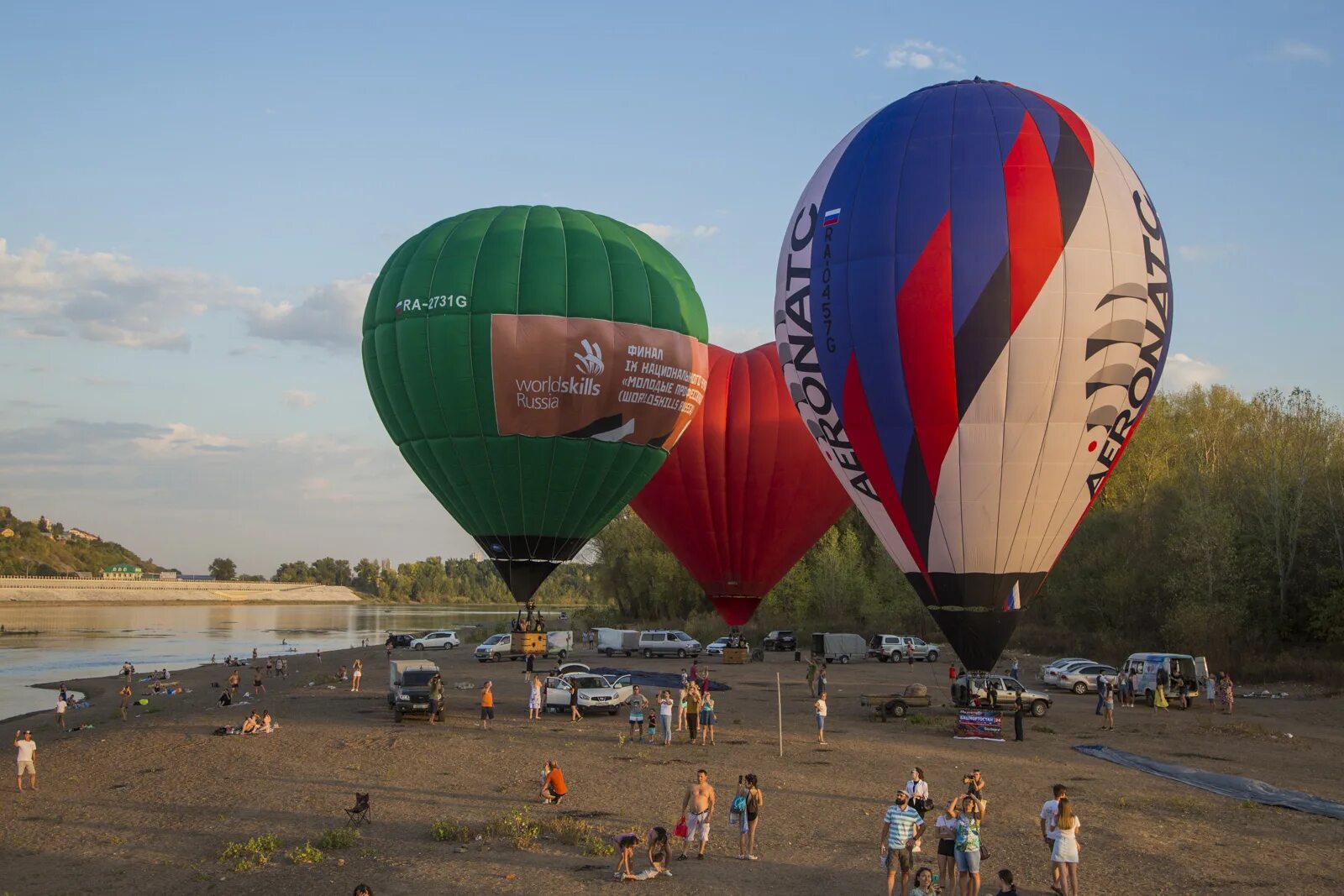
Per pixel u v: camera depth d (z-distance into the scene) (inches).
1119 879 683.4
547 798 893.8
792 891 659.4
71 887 683.4
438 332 1412.4
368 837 785.6
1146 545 2519.7
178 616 6747.1
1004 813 853.2
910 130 1226.0
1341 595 2011.6
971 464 1156.5
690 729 1187.9
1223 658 2039.9
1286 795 925.2
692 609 3718.0
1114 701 1674.5
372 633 4736.7
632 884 673.6
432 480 1496.1
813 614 3189.0
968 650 1202.6
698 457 1859.0
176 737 1209.4
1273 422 2711.6
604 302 1451.8
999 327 1133.7
